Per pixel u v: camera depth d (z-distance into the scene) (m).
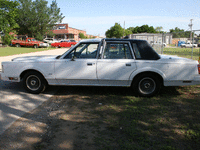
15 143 2.75
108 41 4.90
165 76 4.72
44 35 44.00
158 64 4.69
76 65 4.86
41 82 5.16
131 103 4.48
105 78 4.83
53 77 5.00
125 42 4.84
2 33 33.78
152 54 4.80
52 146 2.68
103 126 3.30
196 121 3.49
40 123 3.43
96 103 4.51
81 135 2.98
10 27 34.06
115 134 3.01
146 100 4.70
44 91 5.59
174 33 14.25
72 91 5.58
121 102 4.56
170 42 17.81
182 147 2.66
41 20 38.75
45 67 4.99
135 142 2.77
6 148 2.62
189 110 4.02
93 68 4.81
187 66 4.70
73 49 5.03
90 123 3.42
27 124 3.38
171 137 2.92
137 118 3.61
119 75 4.78
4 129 3.17
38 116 3.74
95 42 4.95
